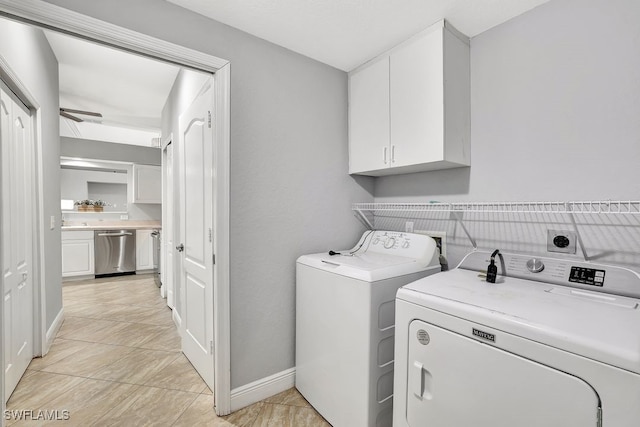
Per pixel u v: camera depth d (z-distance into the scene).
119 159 5.31
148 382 2.04
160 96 3.28
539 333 0.88
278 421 1.69
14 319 1.87
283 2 1.53
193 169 2.19
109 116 3.93
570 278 1.31
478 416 1.01
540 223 1.54
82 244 4.74
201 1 1.52
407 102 1.82
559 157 1.48
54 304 2.71
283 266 1.99
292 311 2.03
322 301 1.72
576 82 1.42
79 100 3.39
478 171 1.80
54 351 2.45
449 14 1.61
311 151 2.11
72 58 2.55
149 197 5.39
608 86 1.33
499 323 0.96
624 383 0.74
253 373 1.86
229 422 1.67
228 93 1.71
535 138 1.56
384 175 2.37
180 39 1.56
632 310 1.01
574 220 1.39
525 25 1.59
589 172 1.39
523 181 1.61
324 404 1.70
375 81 2.05
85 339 2.69
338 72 2.25
